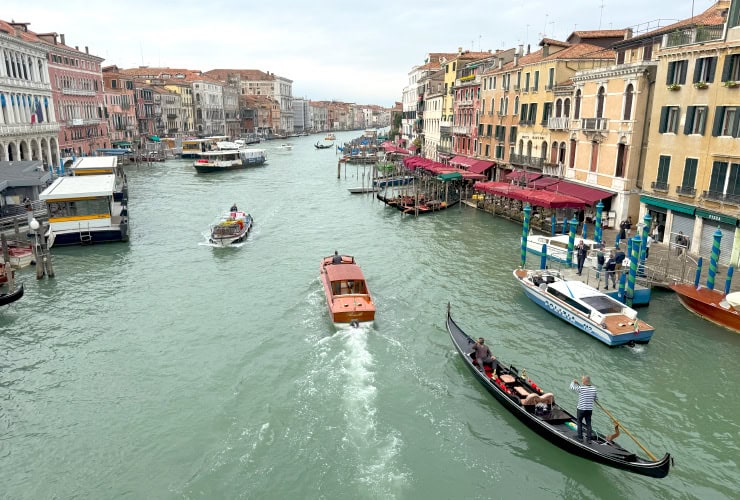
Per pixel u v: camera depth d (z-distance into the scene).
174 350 17.31
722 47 22.88
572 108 35.22
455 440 12.89
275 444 12.66
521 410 13.07
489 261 27.19
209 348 17.41
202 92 116.44
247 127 145.75
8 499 11.03
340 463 12.03
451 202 44.41
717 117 23.44
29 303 21.36
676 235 26.30
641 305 20.44
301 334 18.28
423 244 30.86
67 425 13.45
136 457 12.28
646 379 15.48
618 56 32.34
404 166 61.88
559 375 15.69
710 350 17.09
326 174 69.81
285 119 176.25
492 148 48.31
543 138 39.59
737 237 22.73
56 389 15.07
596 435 12.01
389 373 15.79
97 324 19.34
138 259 27.61
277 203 46.06
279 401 14.36
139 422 13.56
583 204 31.09
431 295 22.11
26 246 27.80
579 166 34.78
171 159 87.19
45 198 29.06
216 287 23.19
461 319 19.62
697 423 13.51
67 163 57.22
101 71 77.00
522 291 22.61
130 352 17.20
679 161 25.83
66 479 11.61
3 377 15.68
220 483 11.44
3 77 47.09
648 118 29.41
